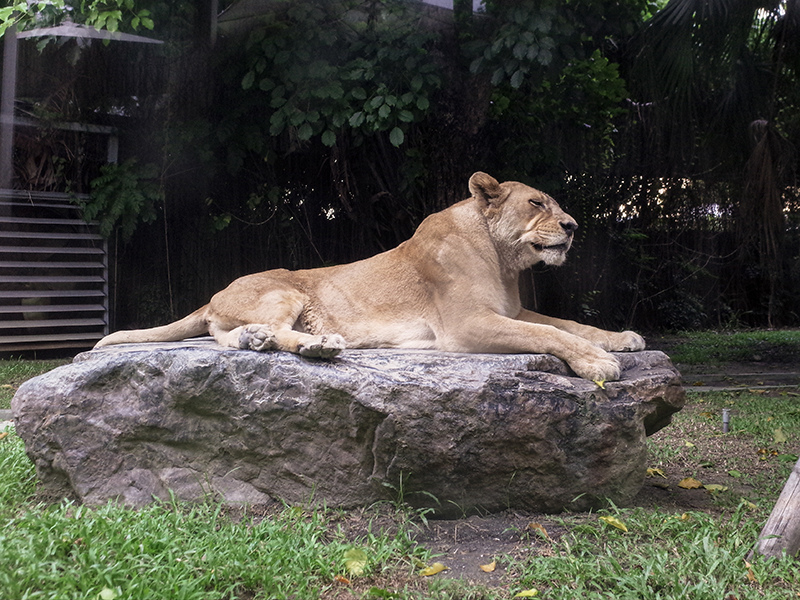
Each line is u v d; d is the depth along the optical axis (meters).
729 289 17.14
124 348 4.46
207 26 9.14
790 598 3.00
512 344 4.28
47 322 10.69
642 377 4.14
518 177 9.53
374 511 3.95
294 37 8.30
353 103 8.48
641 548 3.47
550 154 9.68
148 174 10.34
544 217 4.50
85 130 10.47
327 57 8.40
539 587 3.15
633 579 3.08
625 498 4.08
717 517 4.07
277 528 3.54
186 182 11.16
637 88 11.73
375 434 3.82
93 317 11.23
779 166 11.88
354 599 3.01
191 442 4.05
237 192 11.66
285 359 3.92
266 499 4.06
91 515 3.57
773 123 11.44
